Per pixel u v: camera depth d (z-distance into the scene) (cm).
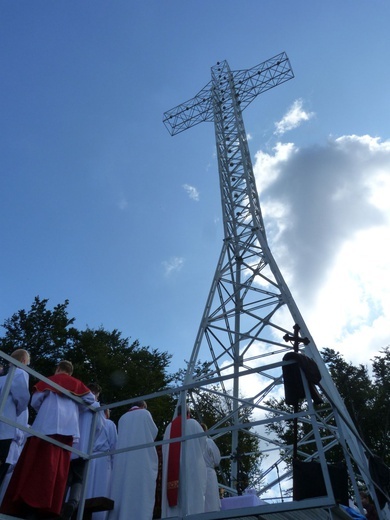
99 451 703
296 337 591
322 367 1269
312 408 539
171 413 2925
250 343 1545
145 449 673
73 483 583
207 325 1596
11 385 538
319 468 588
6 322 2869
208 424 2505
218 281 1698
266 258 1639
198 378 1534
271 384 1328
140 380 2898
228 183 1930
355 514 687
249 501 769
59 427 556
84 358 2906
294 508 500
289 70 2297
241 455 1262
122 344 3291
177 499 661
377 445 2844
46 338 2814
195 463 676
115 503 641
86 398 617
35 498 504
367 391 2964
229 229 1822
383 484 714
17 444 555
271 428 2766
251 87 2275
